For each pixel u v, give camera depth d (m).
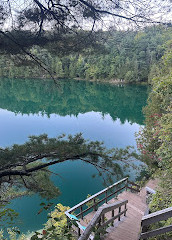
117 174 3.02
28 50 3.49
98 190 10.34
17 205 9.08
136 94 42.91
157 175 5.66
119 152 3.25
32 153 3.08
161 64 11.62
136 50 51.41
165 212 2.59
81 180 11.17
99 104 37.25
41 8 2.89
